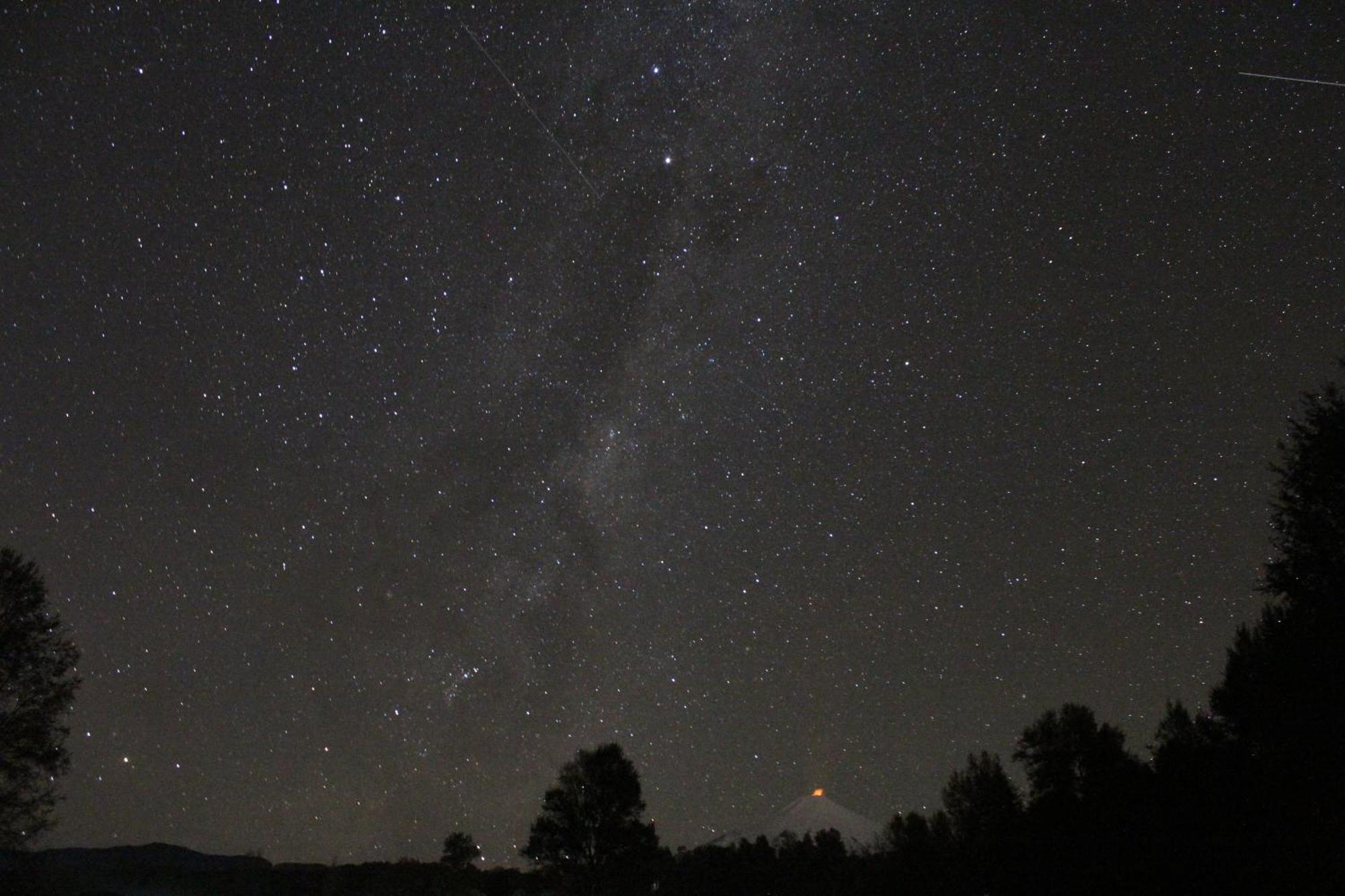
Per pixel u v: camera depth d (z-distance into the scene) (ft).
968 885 65.26
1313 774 40.91
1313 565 40.81
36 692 52.13
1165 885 46.57
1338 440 39.93
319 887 97.40
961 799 81.46
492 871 98.89
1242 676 45.06
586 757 85.87
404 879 100.53
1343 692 38.78
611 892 81.35
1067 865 55.06
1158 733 64.75
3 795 49.83
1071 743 68.54
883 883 74.38
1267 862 42.34
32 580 53.16
